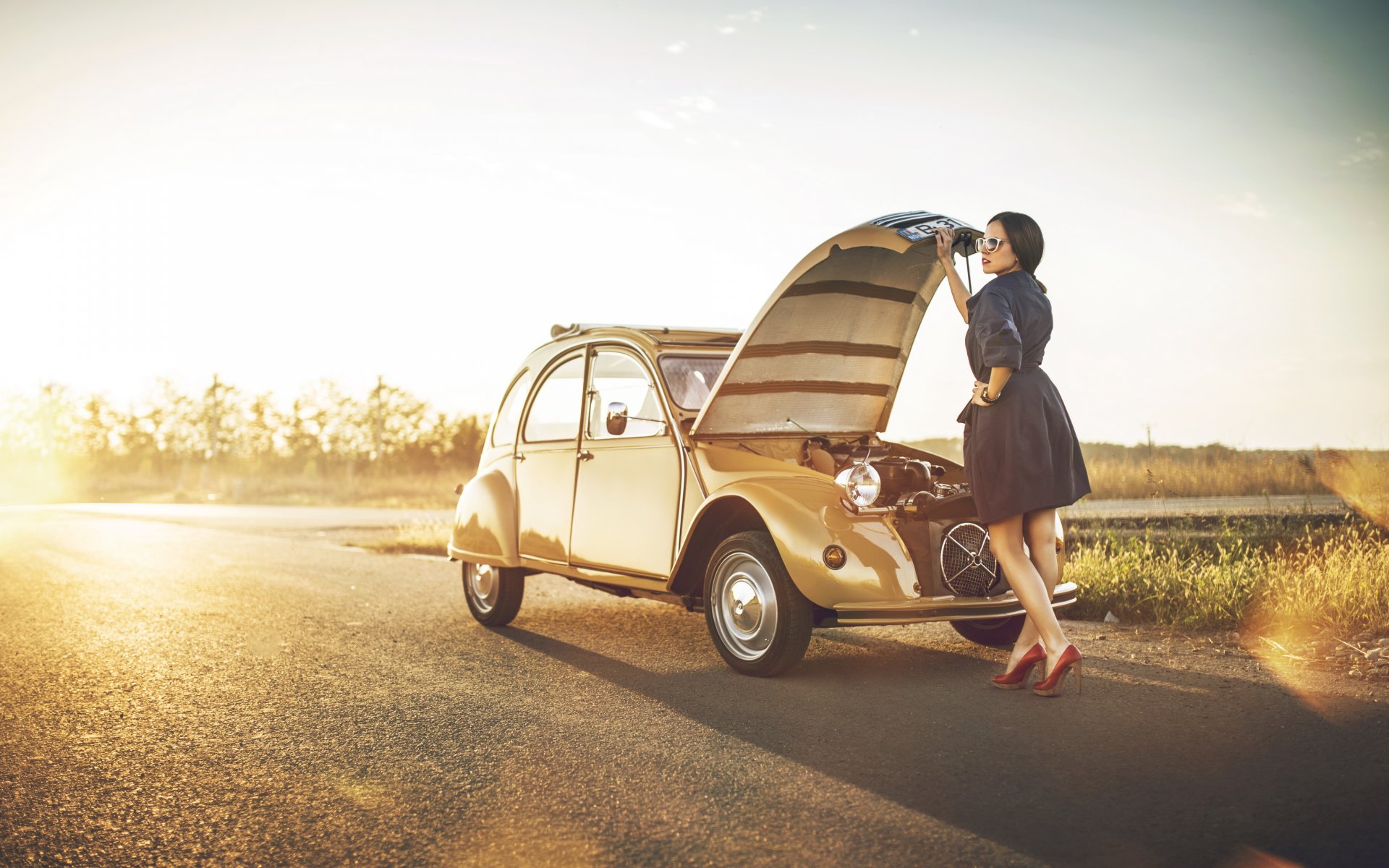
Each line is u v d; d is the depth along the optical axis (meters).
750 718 3.97
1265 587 5.73
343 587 8.38
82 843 2.79
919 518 4.44
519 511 6.09
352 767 3.43
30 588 8.23
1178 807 2.86
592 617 6.74
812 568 4.29
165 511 24.36
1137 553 7.06
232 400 58.59
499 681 4.75
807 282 4.68
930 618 4.17
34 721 4.07
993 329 3.88
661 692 4.44
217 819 2.96
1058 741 3.54
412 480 42.81
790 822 2.84
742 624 4.73
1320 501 9.62
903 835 2.72
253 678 4.86
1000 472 3.99
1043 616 4.08
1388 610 5.18
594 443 5.55
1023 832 2.72
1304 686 4.19
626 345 5.53
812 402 5.49
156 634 6.08
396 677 4.85
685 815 2.91
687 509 4.88
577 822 2.88
